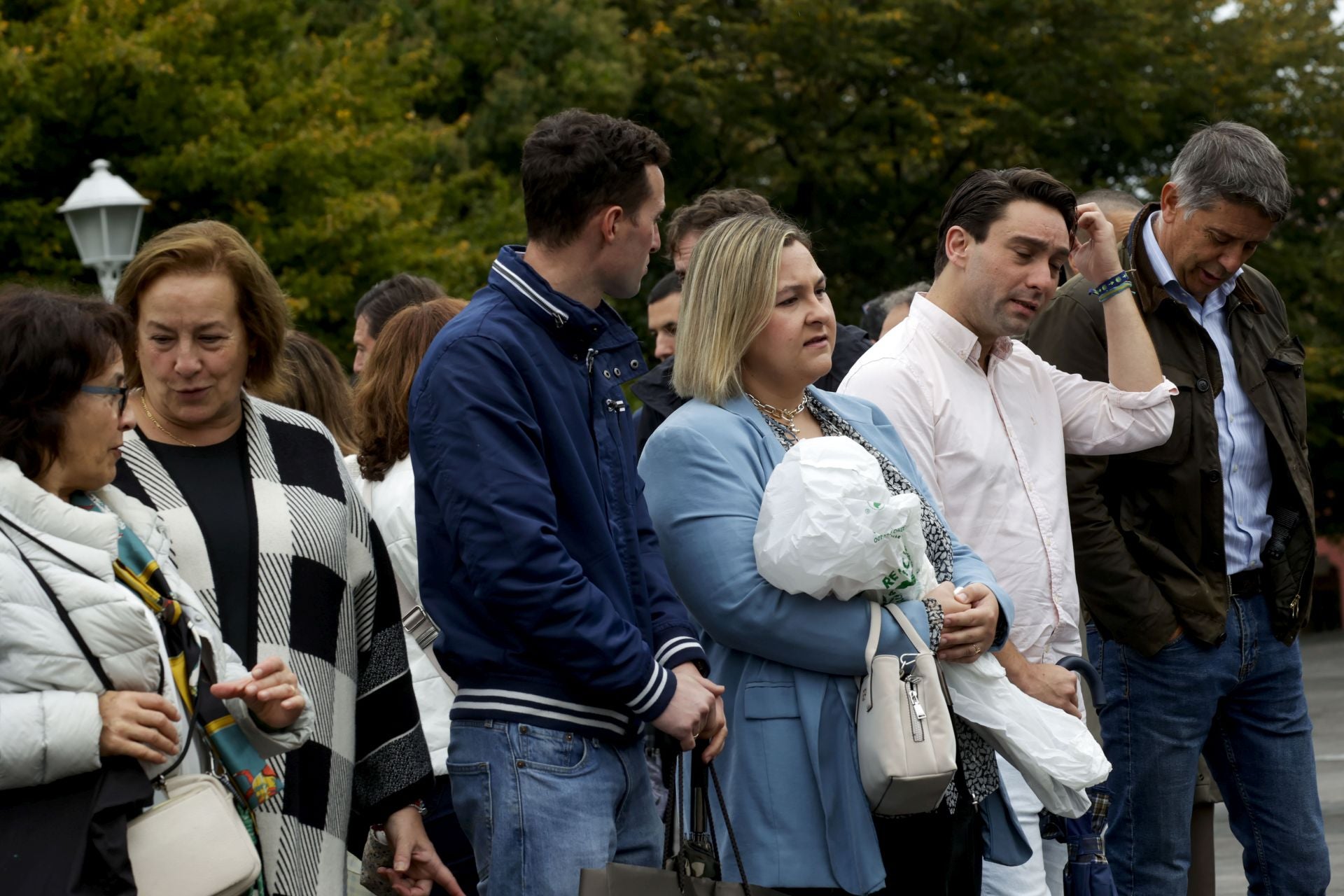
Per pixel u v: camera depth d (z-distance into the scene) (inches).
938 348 186.4
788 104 1022.4
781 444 163.9
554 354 143.8
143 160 711.1
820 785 153.0
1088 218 203.0
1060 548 187.6
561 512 141.7
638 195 145.9
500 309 142.3
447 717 184.4
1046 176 185.5
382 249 761.6
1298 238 1134.4
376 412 189.8
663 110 1000.9
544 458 140.6
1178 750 208.2
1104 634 211.0
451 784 141.9
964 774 163.3
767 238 164.6
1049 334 215.0
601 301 150.0
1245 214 203.5
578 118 146.5
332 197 757.3
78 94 682.2
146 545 130.0
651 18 1041.5
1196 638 205.6
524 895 135.3
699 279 165.8
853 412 174.4
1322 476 1129.4
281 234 735.1
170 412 141.9
